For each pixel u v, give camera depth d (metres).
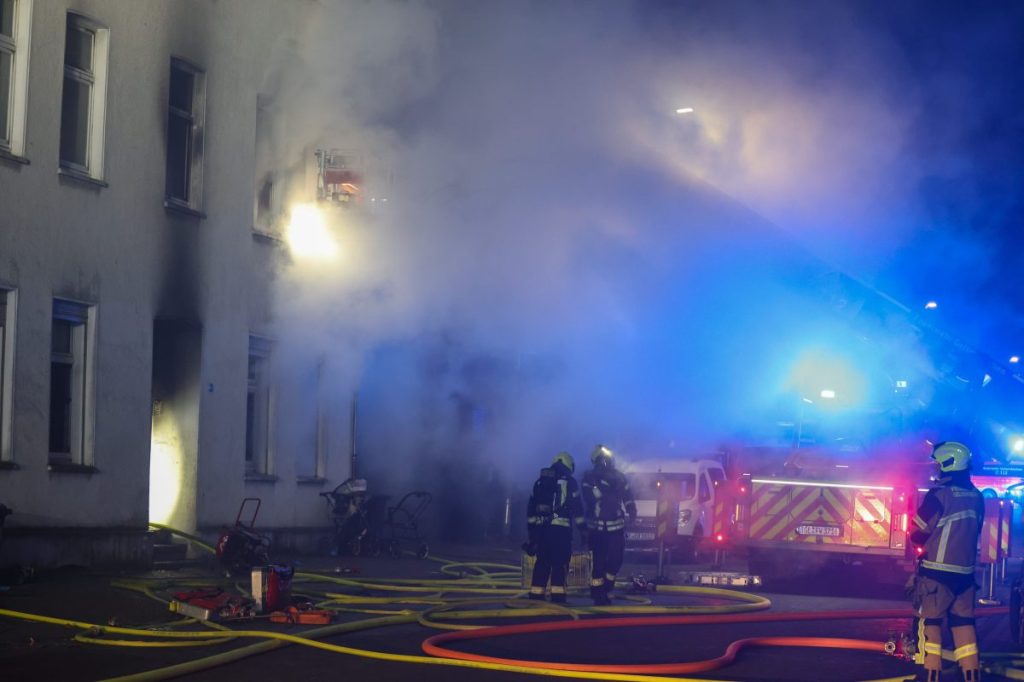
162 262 15.62
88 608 11.05
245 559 14.51
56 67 13.87
